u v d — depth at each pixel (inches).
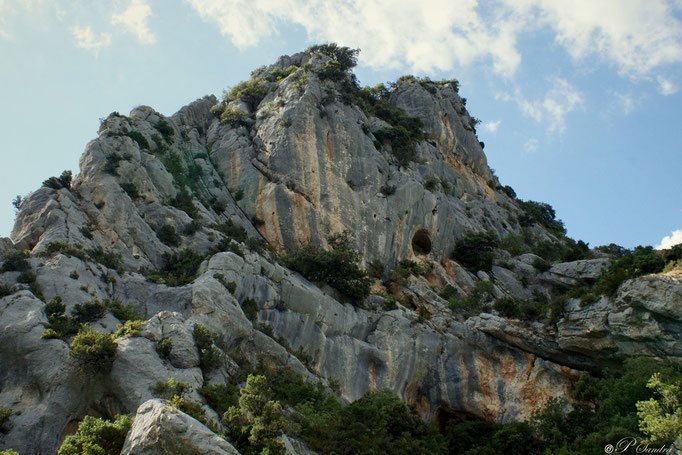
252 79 3614.7
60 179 2320.4
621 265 2288.4
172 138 2928.2
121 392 1405.0
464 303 2513.5
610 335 2028.8
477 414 2165.4
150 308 1863.9
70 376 1419.8
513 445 1889.8
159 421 1093.8
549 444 1867.6
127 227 2177.7
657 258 2196.1
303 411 1660.9
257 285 2112.5
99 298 1813.5
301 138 2886.3
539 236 3934.5
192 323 1690.5
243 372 1653.5
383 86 4202.8
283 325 2092.8
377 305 2407.7
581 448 1716.3
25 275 1759.4
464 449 2017.7
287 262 2359.7
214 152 3065.9
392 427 1824.6
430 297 2554.1
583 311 2140.7
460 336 2301.9
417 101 4010.8
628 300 2011.6
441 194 3169.3
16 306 1595.7
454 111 4239.7
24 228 2084.2
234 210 2755.9
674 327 1919.3
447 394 2204.7
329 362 2102.6
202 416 1298.0
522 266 3070.9
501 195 4279.0
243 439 1291.8
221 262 2049.7
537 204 4517.7
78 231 2058.3
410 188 2923.2
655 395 1769.2
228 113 3213.6
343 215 2743.6
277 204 2719.0
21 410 1386.6
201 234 2299.5
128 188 2338.8
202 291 1840.6
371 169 2910.9
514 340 2234.3
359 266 2650.1
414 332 2278.5
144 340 1535.4
